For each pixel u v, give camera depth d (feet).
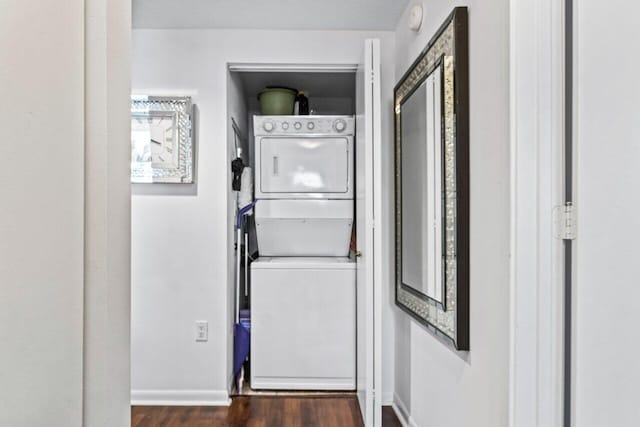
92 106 2.29
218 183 8.84
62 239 2.08
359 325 8.54
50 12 1.99
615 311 3.28
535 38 3.69
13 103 1.77
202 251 8.84
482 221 4.51
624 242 3.21
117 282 2.43
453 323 5.01
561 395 3.65
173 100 8.63
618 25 3.21
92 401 2.27
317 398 8.95
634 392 3.16
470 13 4.83
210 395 8.75
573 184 3.62
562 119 3.66
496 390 4.16
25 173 1.84
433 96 5.83
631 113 3.14
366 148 7.27
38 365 1.92
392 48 8.80
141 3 7.63
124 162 2.51
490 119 4.33
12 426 1.77
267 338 9.28
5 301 1.73
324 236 10.17
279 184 9.90
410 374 7.36
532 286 3.71
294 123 9.82
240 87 10.94
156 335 8.80
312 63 8.82
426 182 6.16
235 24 8.54
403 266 7.54
